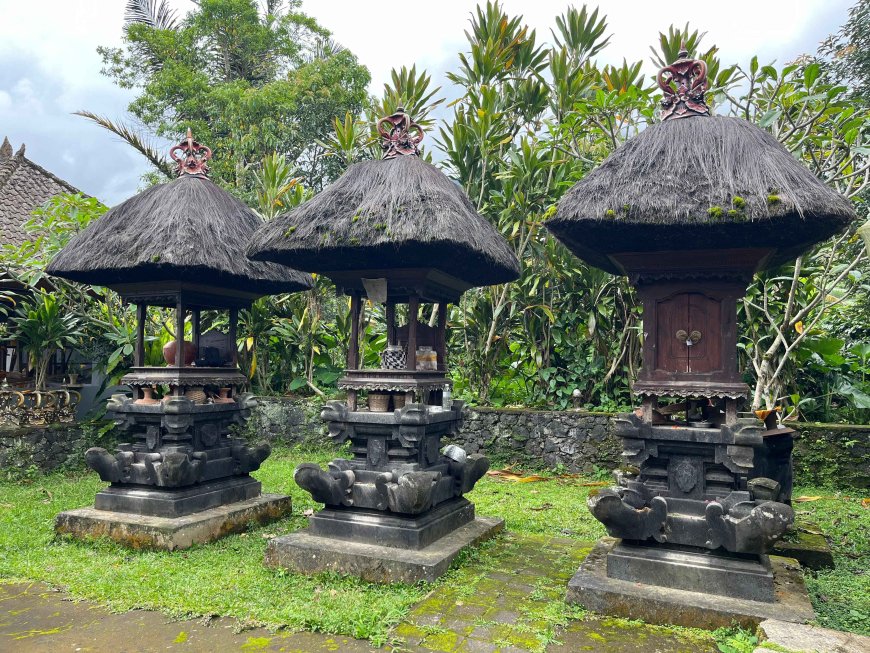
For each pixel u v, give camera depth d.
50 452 7.48
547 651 2.97
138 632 3.22
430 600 3.55
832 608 3.49
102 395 8.55
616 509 3.46
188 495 4.93
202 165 5.48
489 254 4.26
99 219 5.20
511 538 4.86
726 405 3.48
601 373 8.05
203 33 17.55
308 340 9.12
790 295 6.34
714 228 3.21
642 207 3.24
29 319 7.51
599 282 7.66
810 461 6.82
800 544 4.34
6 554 4.43
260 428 9.03
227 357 5.64
